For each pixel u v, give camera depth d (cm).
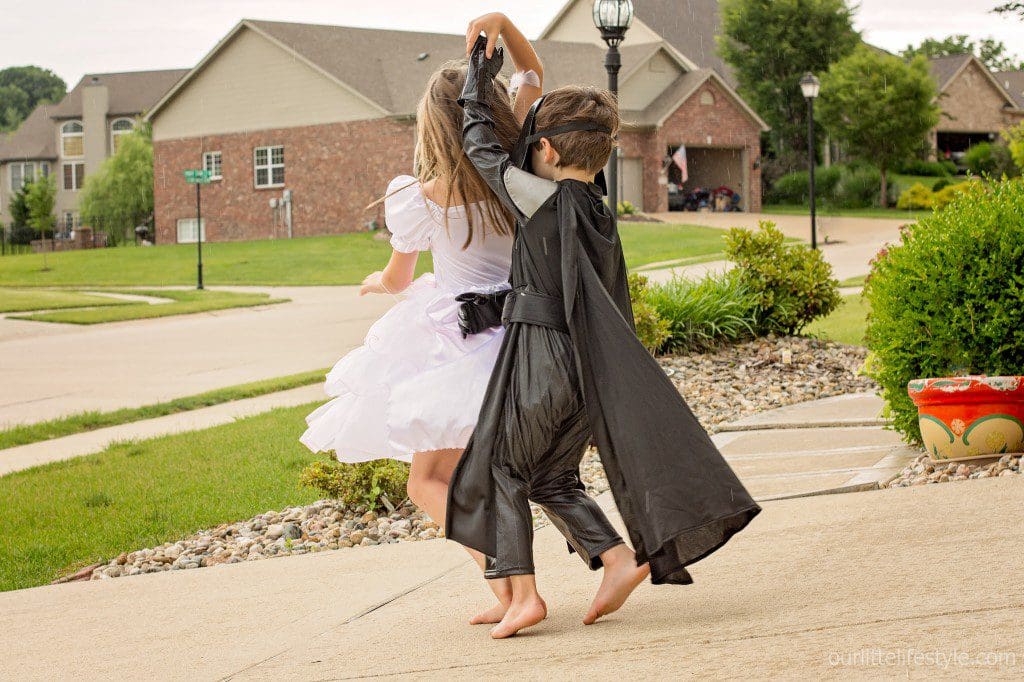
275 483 690
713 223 3578
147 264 3459
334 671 303
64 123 6631
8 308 2333
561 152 305
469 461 305
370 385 326
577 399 302
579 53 4131
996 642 237
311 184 3994
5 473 797
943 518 380
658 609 321
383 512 604
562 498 318
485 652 297
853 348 1042
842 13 4634
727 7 4766
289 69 3991
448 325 323
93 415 1023
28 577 545
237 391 1126
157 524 619
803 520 418
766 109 4678
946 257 546
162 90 6575
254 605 419
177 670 329
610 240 308
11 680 339
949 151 5306
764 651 255
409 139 3769
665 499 280
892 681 221
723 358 1016
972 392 503
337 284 2756
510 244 334
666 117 3969
